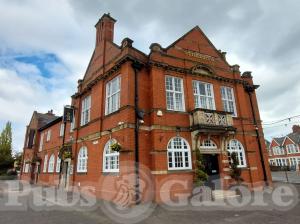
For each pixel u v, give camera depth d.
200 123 12.75
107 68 15.22
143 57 13.74
